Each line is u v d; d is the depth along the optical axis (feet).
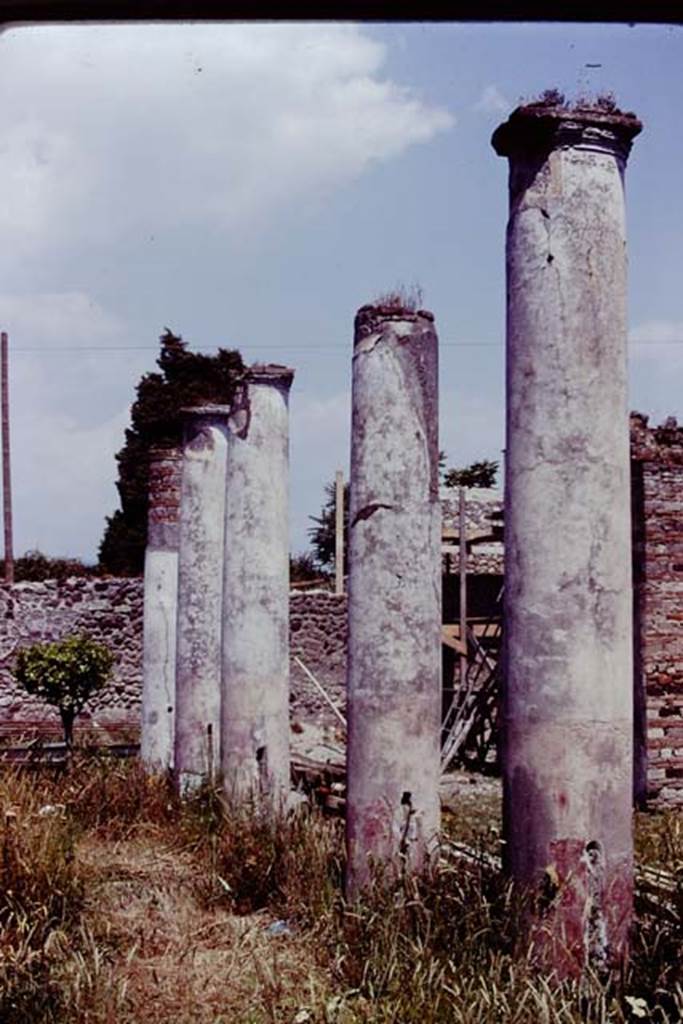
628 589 16.25
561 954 15.19
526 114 16.22
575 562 15.83
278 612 31.78
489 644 54.75
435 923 17.60
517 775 15.93
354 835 21.03
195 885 23.68
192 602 37.73
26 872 20.47
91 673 45.16
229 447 32.73
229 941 20.18
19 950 17.37
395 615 21.24
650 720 39.09
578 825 15.48
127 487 108.88
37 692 45.11
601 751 15.64
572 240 16.19
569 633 15.72
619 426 16.28
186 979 17.83
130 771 35.55
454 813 35.68
